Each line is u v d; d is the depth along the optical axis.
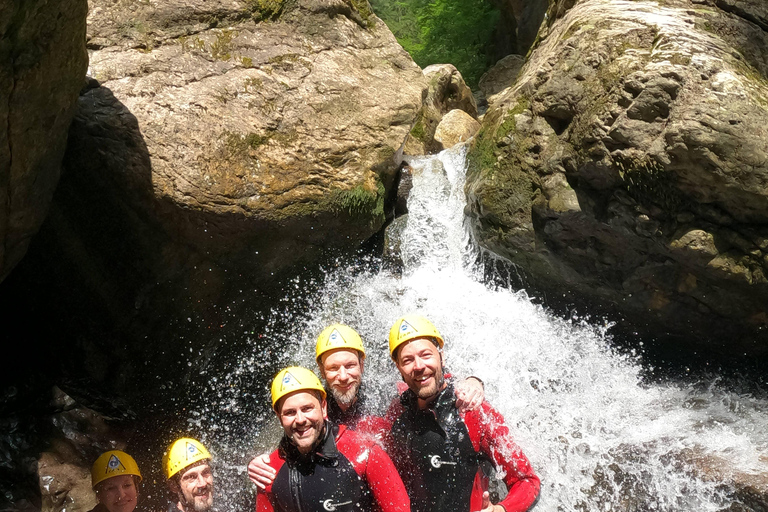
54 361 5.20
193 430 5.25
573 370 5.04
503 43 12.08
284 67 5.59
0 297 5.09
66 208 4.77
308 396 3.54
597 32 4.81
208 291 5.09
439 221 5.84
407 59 6.28
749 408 4.49
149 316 5.06
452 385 3.80
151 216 4.75
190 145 4.88
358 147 5.49
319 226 5.20
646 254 4.66
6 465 4.58
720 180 4.09
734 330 4.74
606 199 4.62
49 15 3.66
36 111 3.89
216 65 5.36
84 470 4.78
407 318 3.90
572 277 5.07
